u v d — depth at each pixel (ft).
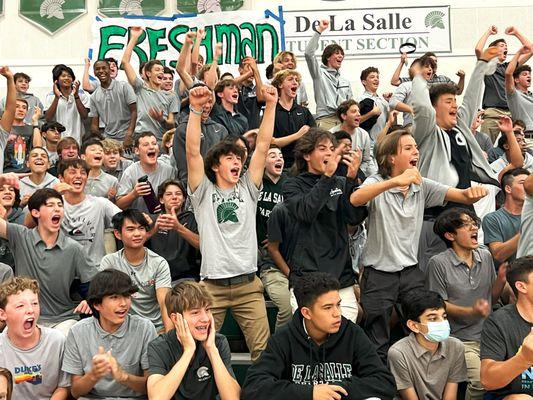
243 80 27.71
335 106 31.14
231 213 17.88
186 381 14.87
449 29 37.93
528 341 13.85
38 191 18.29
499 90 32.96
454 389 15.97
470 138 19.76
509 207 19.86
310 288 14.65
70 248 18.42
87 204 20.59
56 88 32.81
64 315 18.31
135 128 31.91
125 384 15.12
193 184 17.99
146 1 38.55
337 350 14.87
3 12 39.01
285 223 18.26
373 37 37.91
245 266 17.79
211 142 23.35
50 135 28.86
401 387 15.84
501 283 17.95
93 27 38.27
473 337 17.26
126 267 18.07
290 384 14.34
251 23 37.52
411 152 17.31
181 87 30.68
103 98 32.19
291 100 26.30
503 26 37.91
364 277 17.76
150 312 18.10
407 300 15.84
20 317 15.23
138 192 20.98
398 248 17.35
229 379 14.61
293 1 38.14
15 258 18.33
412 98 19.12
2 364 15.39
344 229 17.56
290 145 25.02
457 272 17.66
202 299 14.85
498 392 14.96
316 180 18.03
